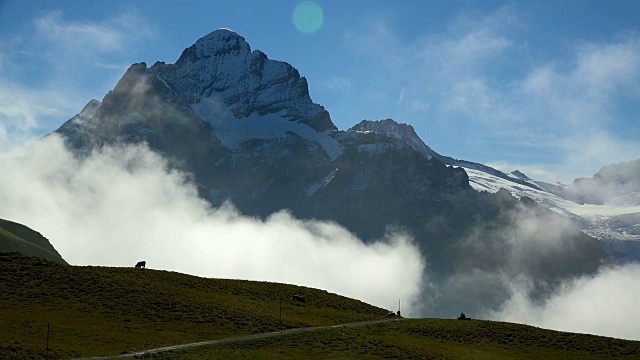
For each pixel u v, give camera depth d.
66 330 103.81
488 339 126.81
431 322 135.88
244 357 98.94
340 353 106.44
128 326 111.00
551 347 124.69
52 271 135.75
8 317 108.38
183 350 98.75
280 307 132.38
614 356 120.69
